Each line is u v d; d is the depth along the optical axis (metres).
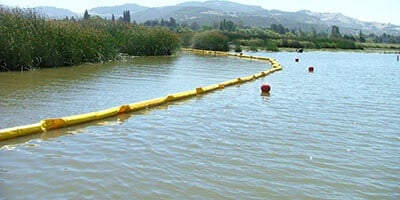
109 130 8.66
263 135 8.80
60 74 16.95
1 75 15.78
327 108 12.50
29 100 11.06
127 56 29.47
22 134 7.87
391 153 7.97
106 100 11.77
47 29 19.47
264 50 54.06
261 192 5.77
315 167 6.92
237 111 11.32
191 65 25.25
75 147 7.34
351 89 17.39
